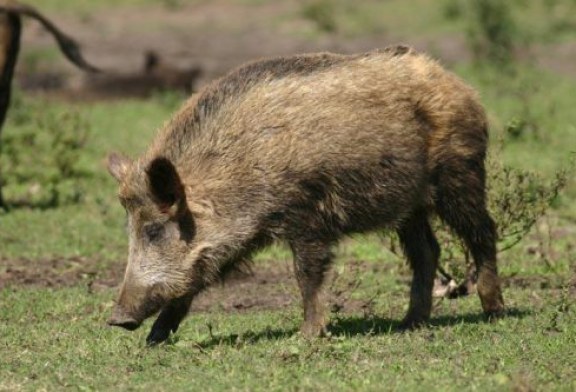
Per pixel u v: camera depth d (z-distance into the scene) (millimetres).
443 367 26734
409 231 32469
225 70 89938
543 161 56156
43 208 51938
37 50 96000
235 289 37812
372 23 104438
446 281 36469
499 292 32688
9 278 39875
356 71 30203
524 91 72000
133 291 28609
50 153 60406
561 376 25812
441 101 31172
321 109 29391
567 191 50250
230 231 28844
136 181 28547
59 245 45031
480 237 32438
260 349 28672
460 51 93562
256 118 29078
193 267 28719
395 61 31031
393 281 38156
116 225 48594
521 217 36406
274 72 29781
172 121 29922
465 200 32031
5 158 60125
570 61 91000
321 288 29906
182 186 28062
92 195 54719
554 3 105438
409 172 30672
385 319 32594
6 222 48812
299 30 102875
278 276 39625
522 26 97688
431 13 106688
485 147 32406
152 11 112438
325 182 29484
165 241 28656
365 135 29719
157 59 84625
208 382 26016
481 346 28672
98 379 26703
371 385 25234
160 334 30094
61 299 36344
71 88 84062
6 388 26203
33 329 32406
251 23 106750
